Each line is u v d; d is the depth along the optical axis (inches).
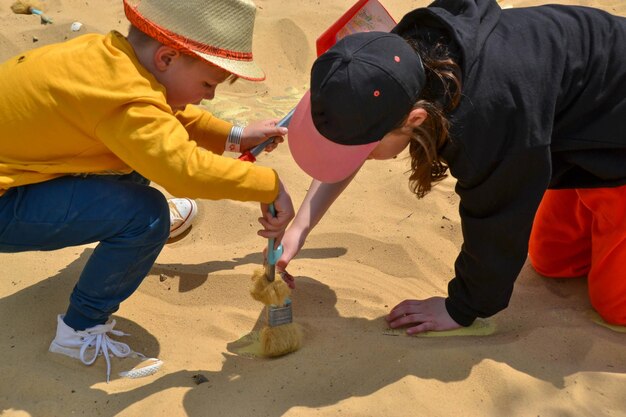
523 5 179.3
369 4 90.6
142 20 73.8
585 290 99.6
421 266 103.7
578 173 84.2
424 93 70.3
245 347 87.7
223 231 111.7
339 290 98.1
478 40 71.1
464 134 71.2
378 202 118.4
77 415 76.2
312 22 168.9
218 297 96.6
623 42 76.9
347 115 66.9
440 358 81.9
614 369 83.0
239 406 75.9
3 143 75.9
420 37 72.6
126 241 78.5
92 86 72.4
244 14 76.4
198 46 74.5
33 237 78.6
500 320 92.7
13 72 76.1
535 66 72.1
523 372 81.0
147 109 72.2
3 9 169.8
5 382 79.7
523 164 73.1
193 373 82.0
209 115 93.7
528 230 78.4
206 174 73.2
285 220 79.0
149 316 92.6
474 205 78.0
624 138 77.5
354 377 80.0
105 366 82.3
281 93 151.0
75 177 78.7
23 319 89.3
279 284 82.7
